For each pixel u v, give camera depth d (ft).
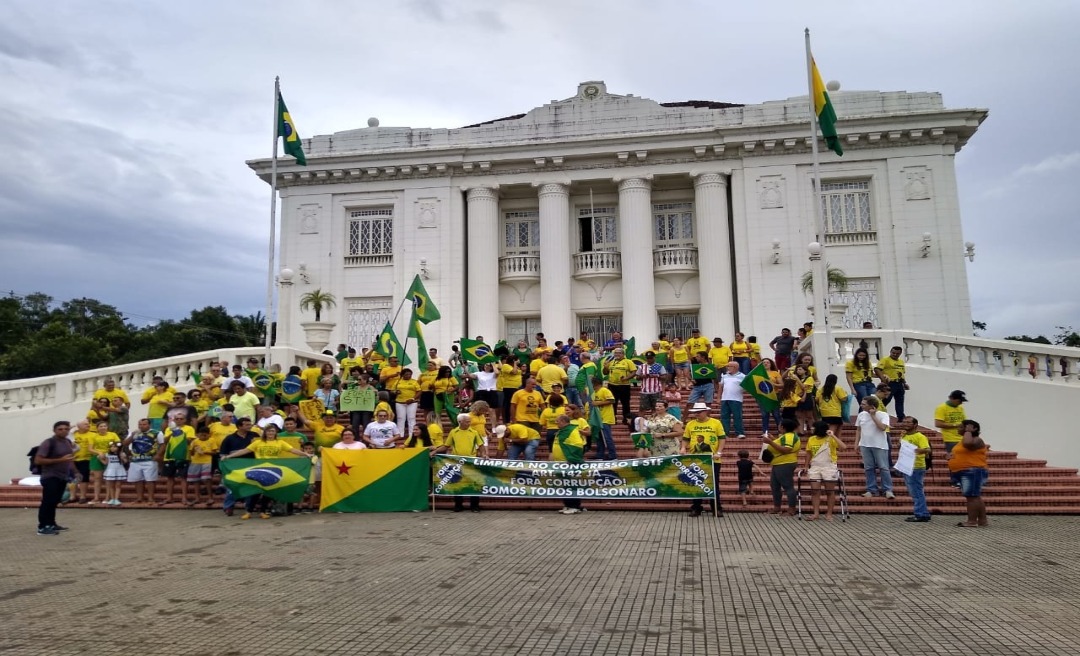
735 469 44.68
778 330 85.66
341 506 40.34
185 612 20.42
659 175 91.30
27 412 59.36
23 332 179.93
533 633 18.26
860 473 43.73
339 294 94.58
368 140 95.91
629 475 38.65
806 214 87.25
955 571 24.58
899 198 85.56
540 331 95.76
